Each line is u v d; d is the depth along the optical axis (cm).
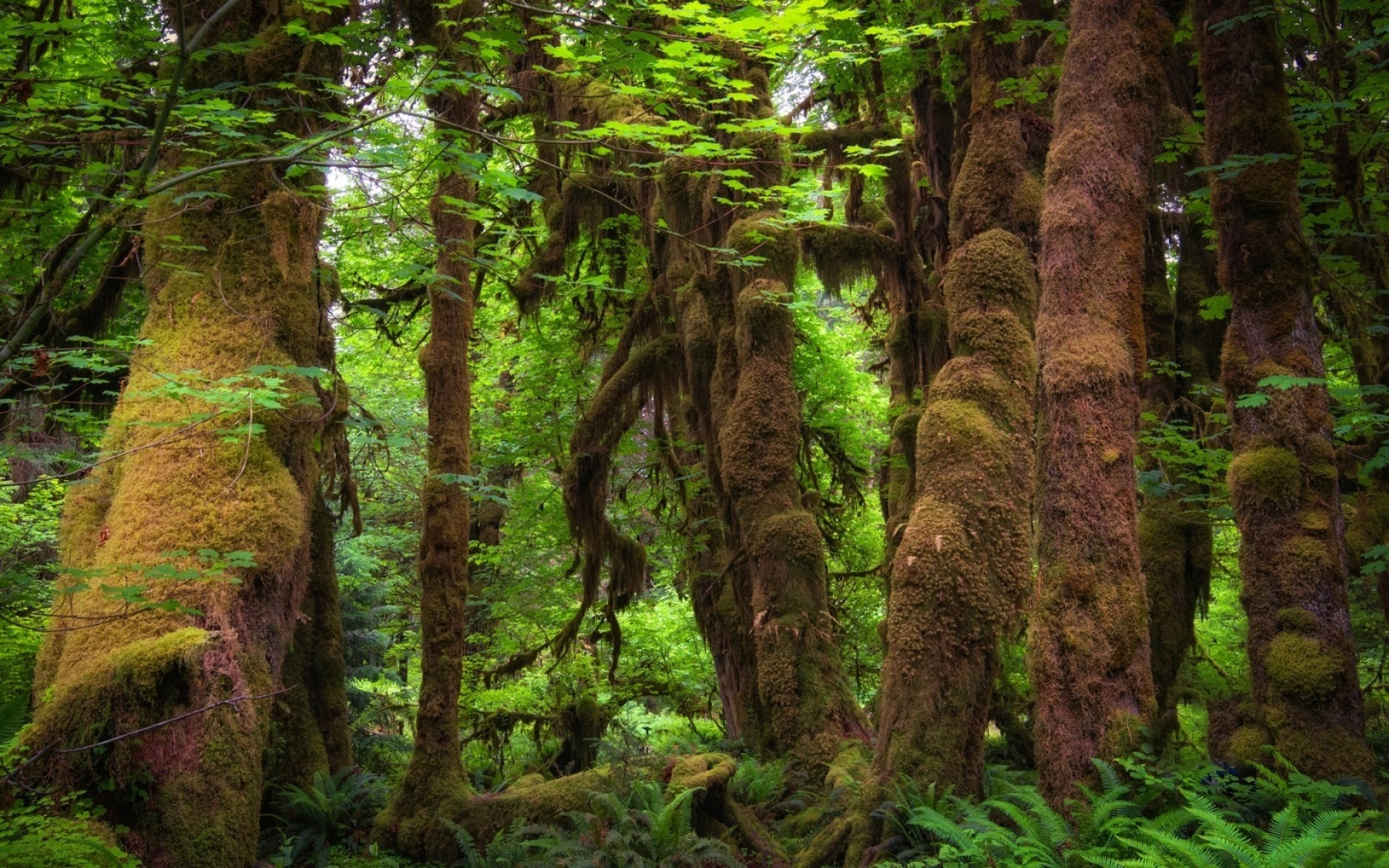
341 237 1302
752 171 1166
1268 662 668
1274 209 716
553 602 1709
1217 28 718
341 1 628
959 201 909
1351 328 1005
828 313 1869
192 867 575
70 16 639
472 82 550
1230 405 734
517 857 903
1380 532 1041
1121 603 680
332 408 773
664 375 1388
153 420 691
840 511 1672
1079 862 571
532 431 1650
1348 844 465
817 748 1024
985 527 797
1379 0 763
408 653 1964
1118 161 743
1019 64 950
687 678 1750
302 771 1094
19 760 558
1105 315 725
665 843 831
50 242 859
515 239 1151
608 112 964
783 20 536
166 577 502
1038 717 691
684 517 1658
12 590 608
